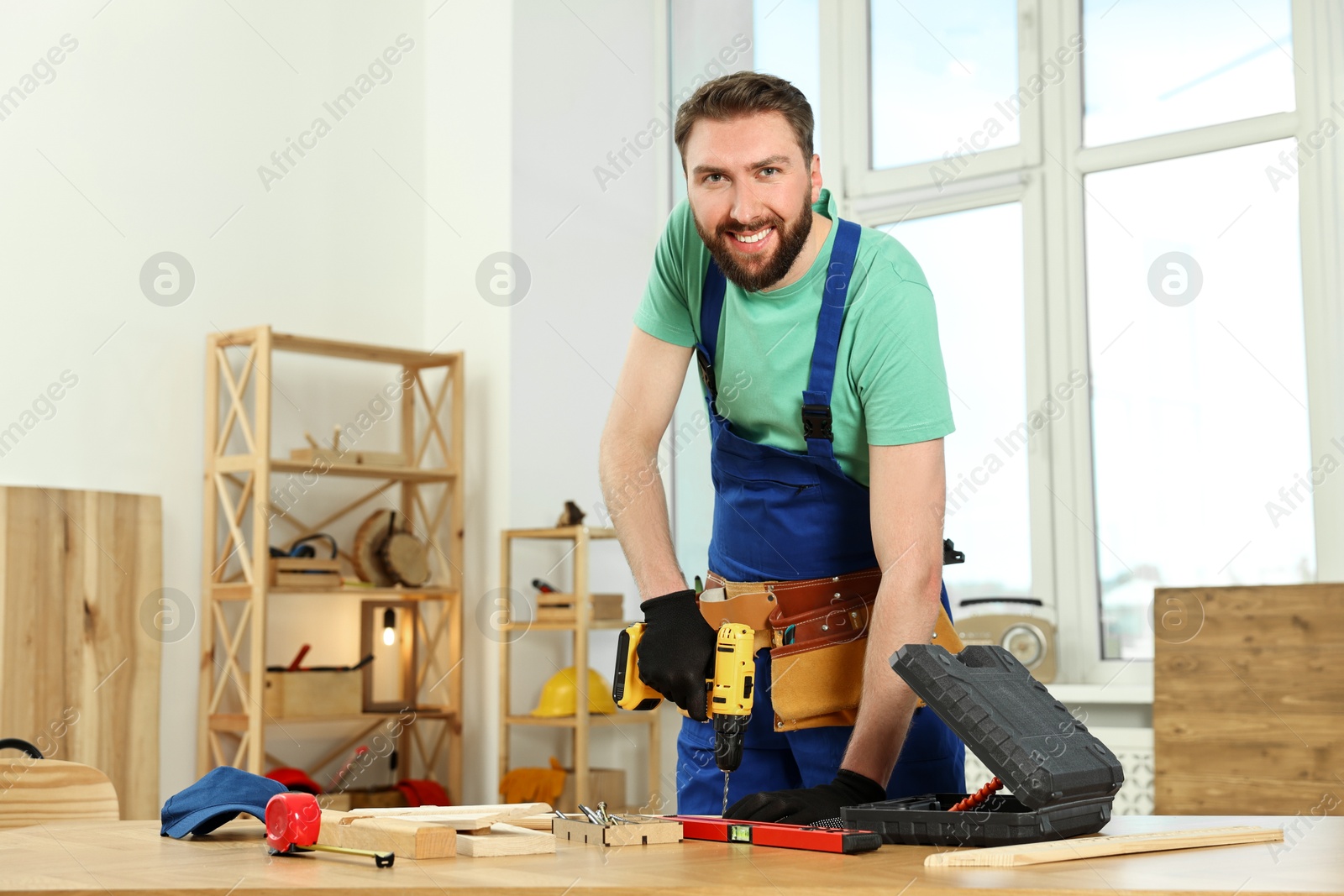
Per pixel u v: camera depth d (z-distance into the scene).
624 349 4.52
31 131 3.47
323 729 3.99
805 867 0.98
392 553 3.94
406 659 4.04
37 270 3.45
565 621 3.95
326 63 4.20
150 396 3.66
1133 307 3.72
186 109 3.82
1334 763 2.87
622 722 4.04
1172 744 3.07
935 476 1.46
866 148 4.24
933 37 4.16
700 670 1.31
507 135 4.21
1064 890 0.84
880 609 1.42
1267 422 3.49
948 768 1.58
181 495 3.70
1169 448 3.63
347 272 4.19
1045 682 3.54
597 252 4.46
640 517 1.66
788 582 1.59
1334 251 3.41
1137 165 3.74
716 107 1.43
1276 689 2.97
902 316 1.49
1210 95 3.66
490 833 1.15
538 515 4.19
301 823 1.08
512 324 4.18
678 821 1.18
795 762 1.61
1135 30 3.79
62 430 3.46
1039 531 3.78
